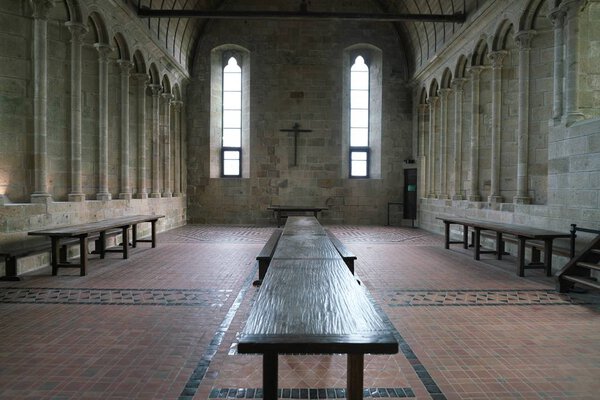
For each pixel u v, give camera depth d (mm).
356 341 2424
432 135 18203
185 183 20547
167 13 14109
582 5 9133
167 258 10531
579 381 3928
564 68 9508
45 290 7199
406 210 20672
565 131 9250
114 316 5777
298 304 3111
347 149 21297
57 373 4012
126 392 3646
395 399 3572
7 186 9195
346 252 6703
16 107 9297
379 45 20781
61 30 10797
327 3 20875
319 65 20859
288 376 3973
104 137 12320
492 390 3742
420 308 6262
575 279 6801
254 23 20703
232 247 12578
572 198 9016
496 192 12586
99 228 8891
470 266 9609
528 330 5305
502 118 12508
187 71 19828
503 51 12281
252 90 20766
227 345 4742
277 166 20891
